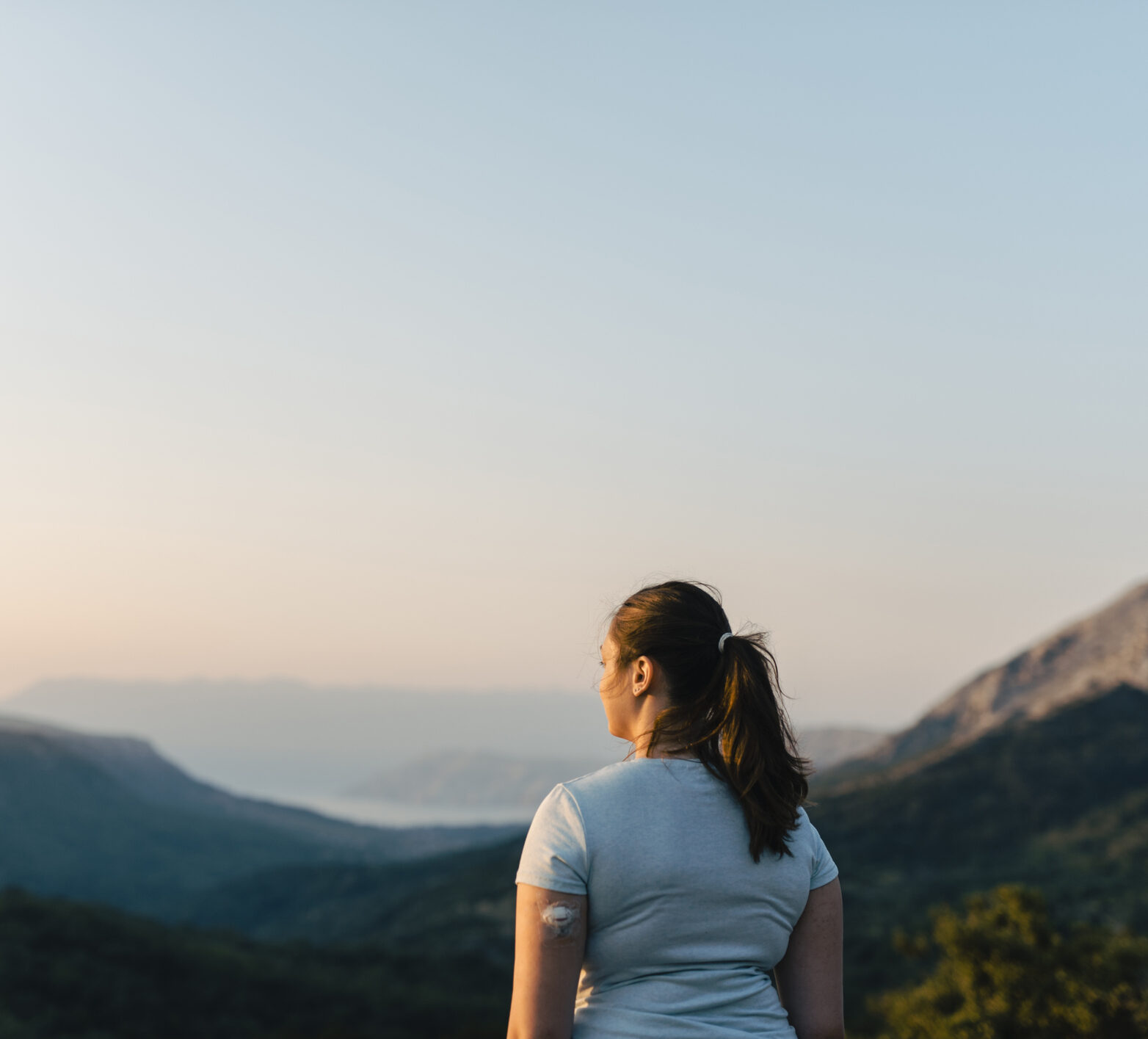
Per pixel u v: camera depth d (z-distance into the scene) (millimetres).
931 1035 9586
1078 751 140125
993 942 9758
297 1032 57125
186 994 63625
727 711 1912
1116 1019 8703
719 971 1789
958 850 117438
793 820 1914
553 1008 1723
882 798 138125
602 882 1768
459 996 71062
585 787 1865
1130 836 108062
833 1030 1965
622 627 2076
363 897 177500
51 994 58844
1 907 72125
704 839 1813
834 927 2021
